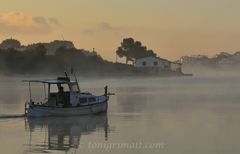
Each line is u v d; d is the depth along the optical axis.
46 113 52.28
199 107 63.00
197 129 40.84
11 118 51.56
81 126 44.62
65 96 54.09
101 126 44.28
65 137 37.69
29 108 52.59
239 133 38.12
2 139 36.94
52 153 31.16
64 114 52.97
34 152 31.52
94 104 54.69
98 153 30.88
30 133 40.34
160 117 50.97
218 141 34.38
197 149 31.58
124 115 53.84
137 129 41.50
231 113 54.28
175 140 35.12
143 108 62.56
